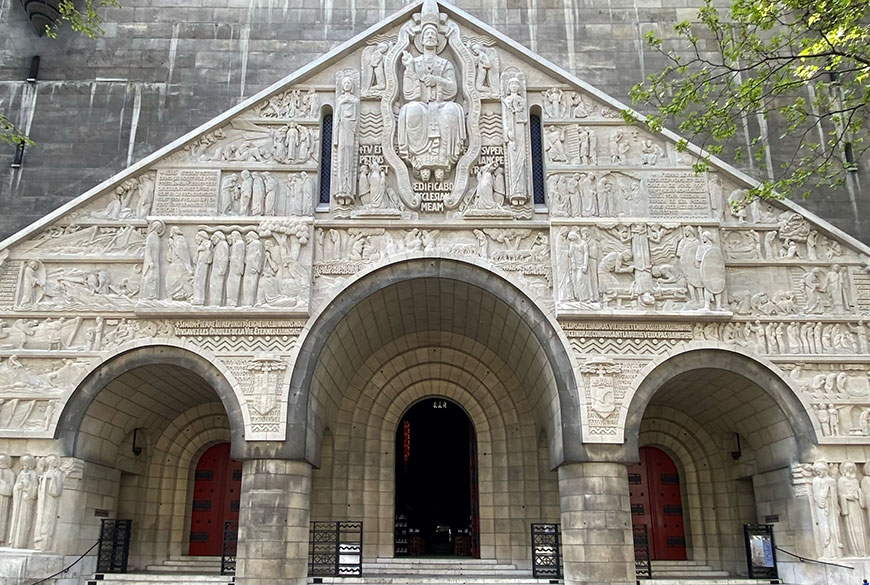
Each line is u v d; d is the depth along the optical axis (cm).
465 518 2770
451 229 1673
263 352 1573
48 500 1486
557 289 1614
